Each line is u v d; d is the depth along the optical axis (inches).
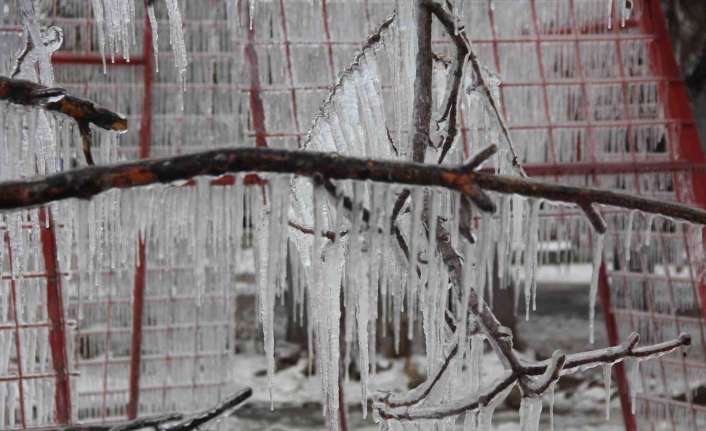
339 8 213.6
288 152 72.7
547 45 228.5
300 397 380.8
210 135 264.7
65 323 166.2
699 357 239.0
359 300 99.1
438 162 107.0
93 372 287.4
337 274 101.0
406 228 112.7
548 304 520.1
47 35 112.9
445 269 93.5
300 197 124.4
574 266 629.3
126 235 82.4
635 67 233.6
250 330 457.1
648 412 243.0
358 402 367.6
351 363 403.5
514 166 112.3
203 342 287.7
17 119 88.7
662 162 206.2
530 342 444.5
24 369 167.0
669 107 219.5
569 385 379.6
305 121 209.8
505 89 225.3
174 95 263.0
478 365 104.7
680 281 233.8
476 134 143.2
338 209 75.2
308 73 217.6
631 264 258.4
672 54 221.9
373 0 211.5
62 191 67.2
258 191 106.3
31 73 109.7
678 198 212.7
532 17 221.1
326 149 131.3
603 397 367.2
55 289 163.5
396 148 131.7
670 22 301.4
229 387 288.8
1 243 112.2
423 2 101.7
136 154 265.9
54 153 102.9
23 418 161.3
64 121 95.1
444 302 94.2
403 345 418.3
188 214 132.5
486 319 93.4
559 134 227.3
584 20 231.0
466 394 105.2
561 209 220.2
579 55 219.8
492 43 215.5
